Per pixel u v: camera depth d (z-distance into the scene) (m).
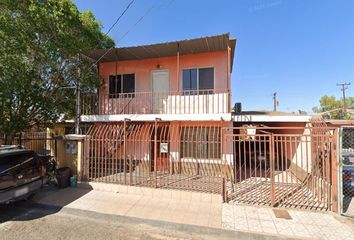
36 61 9.90
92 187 8.09
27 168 6.55
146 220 5.66
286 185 8.32
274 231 5.04
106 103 12.03
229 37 9.14
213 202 6.78
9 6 8.81
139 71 12.30
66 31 10.02
